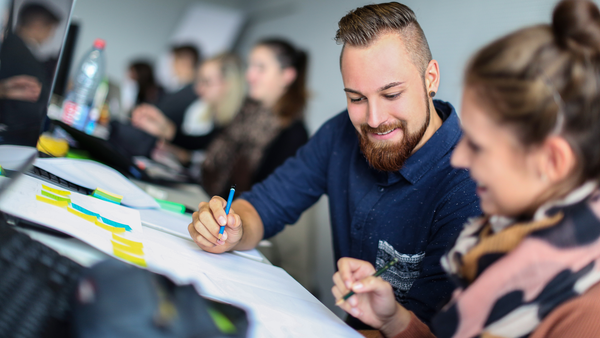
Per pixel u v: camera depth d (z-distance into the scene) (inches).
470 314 21.9
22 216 26.0
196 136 136.9
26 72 32.9
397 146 39.5
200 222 36.9
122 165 61.0
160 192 60.2
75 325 17.2
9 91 31.5
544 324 19.9
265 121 95.4
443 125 41.1
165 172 77.7
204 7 229.6
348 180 47.1
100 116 93.7
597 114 18.9
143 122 116.8
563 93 19.1
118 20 245.9
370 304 29.4
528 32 20.2
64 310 19.1
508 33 21.0
